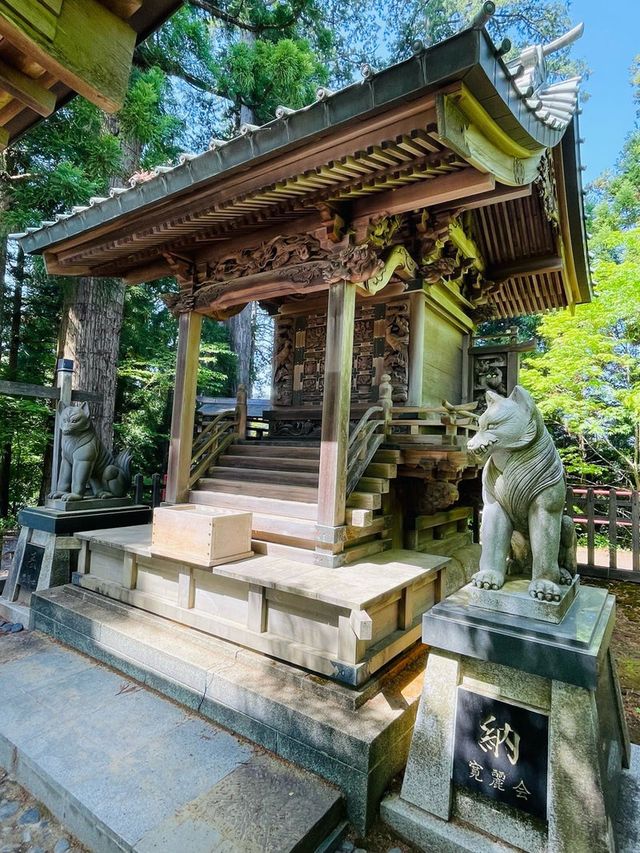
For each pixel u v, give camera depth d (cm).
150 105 745
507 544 237
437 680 222
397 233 447
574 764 184
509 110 236
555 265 570
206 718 286
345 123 259
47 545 454
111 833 197
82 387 767
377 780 225
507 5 1336
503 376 590
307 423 553
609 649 256
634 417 821
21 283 982
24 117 210
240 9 1018
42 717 283
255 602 305
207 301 464
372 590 279
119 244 431
